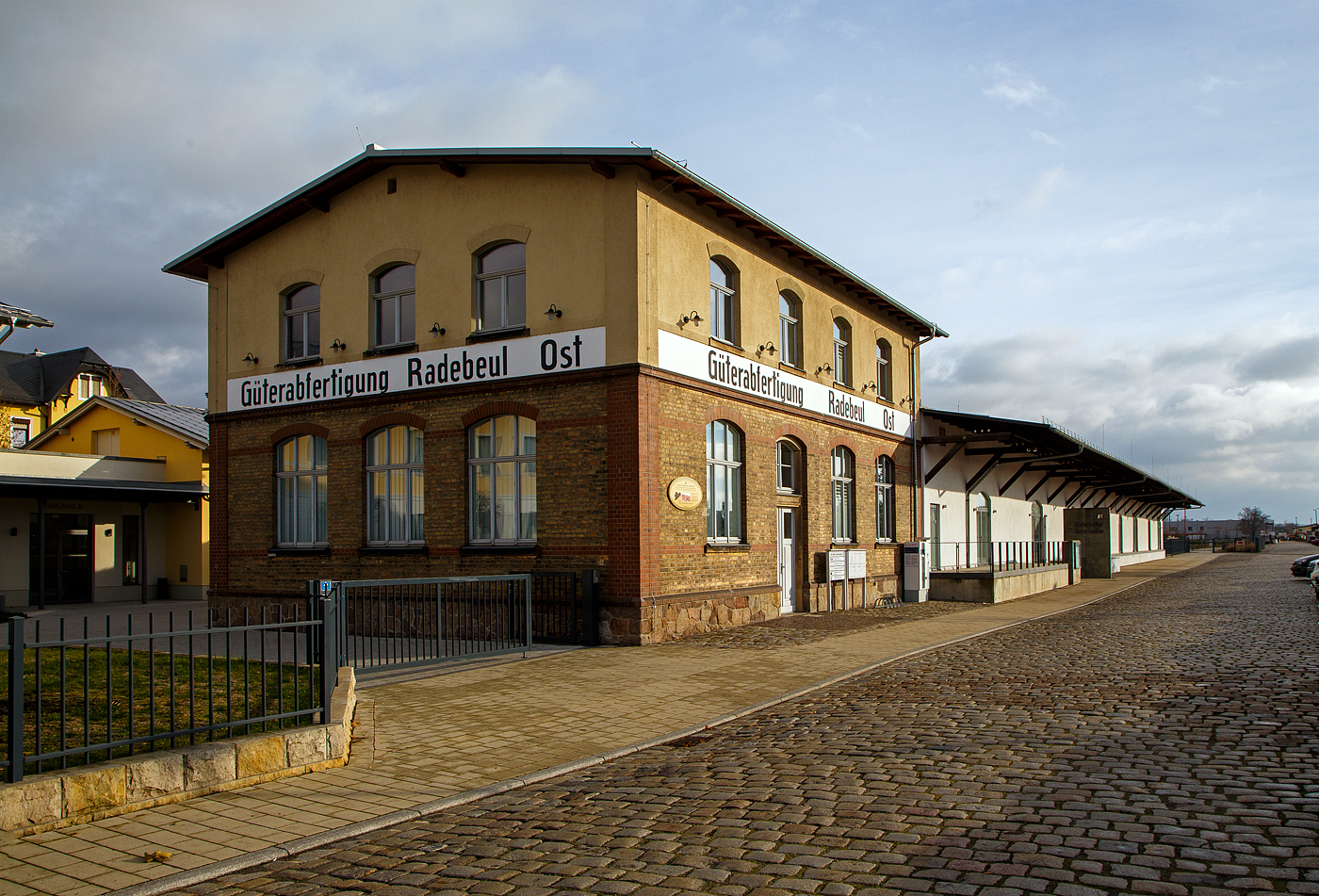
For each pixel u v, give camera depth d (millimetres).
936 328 26328
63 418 30859
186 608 23656
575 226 15500
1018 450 27281
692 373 16188
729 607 16922
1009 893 4406
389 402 17344
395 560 17062
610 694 10430
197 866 5168
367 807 6316
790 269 19844
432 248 17016
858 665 12344
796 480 20109
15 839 5543
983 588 24469
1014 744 7469
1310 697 9164
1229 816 5477
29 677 10008
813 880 4664
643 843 5359
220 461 19812
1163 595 26781
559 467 15336
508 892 4691
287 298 19344
